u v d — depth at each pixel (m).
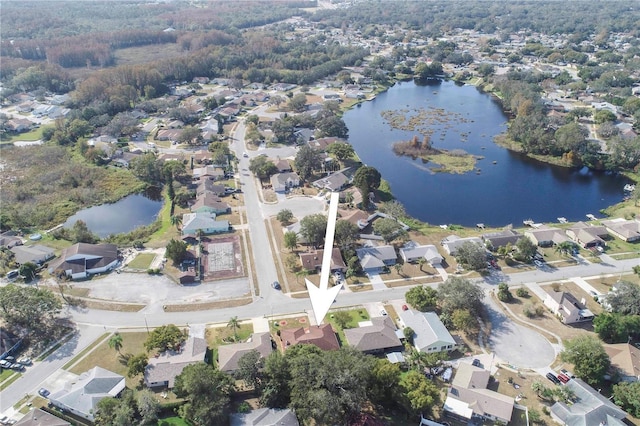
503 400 90.44
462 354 106.62
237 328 114.38
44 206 178.88
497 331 114.00
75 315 119.38
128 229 168.12
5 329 111.06
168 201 184.12
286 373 92.06
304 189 191.75
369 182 178.00
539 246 150.88
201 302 124.56
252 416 87.06
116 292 128.38
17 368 102.38
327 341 105.44
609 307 118.88
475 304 119.56
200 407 84.62
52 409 91.50
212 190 185.50
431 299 119.50
